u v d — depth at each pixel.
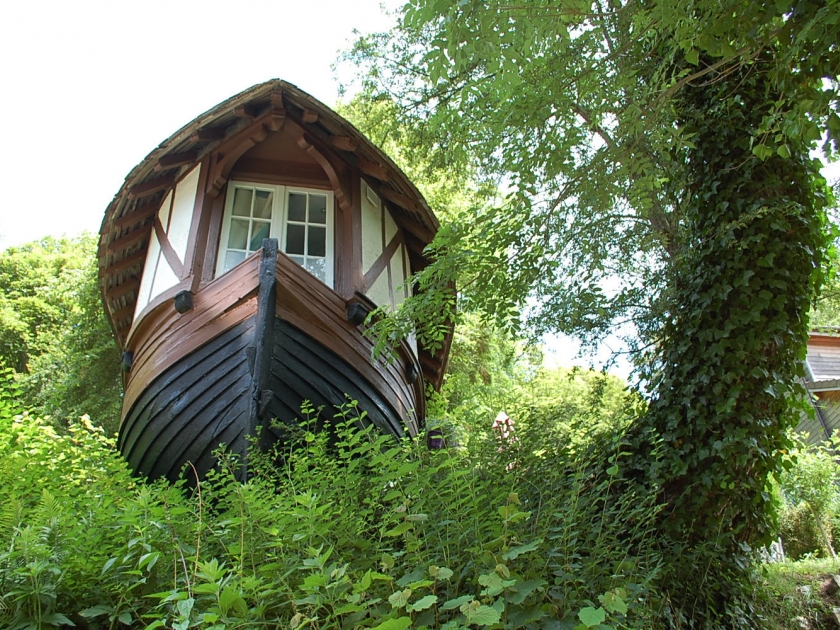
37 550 2.43
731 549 4.73
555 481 3.50
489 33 3.49
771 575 5.90
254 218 6.91
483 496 2.88
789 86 3.61
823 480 8.26
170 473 5.55
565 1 3.71
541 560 2.66
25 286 22.47
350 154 7.40
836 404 12.80
